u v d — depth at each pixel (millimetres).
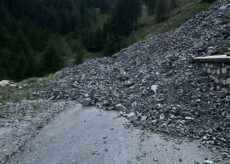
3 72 104938
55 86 24609
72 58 128625
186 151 10625
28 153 12453
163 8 117750
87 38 144625
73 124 15078
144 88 18078
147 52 27766
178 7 117812
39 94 23109
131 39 114250
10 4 167250
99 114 15844
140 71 22234
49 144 13070
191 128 12109
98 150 11664
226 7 27672
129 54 30438
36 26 158500
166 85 17188
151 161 10320
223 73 14164
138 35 122938
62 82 25422
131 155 10898
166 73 19375
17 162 11727
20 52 121500
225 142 10805
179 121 12750
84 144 12414
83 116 16047
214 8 29938
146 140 11852
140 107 15328
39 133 14633
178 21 77438
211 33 23203
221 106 13180
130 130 12984
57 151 12203
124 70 24484
